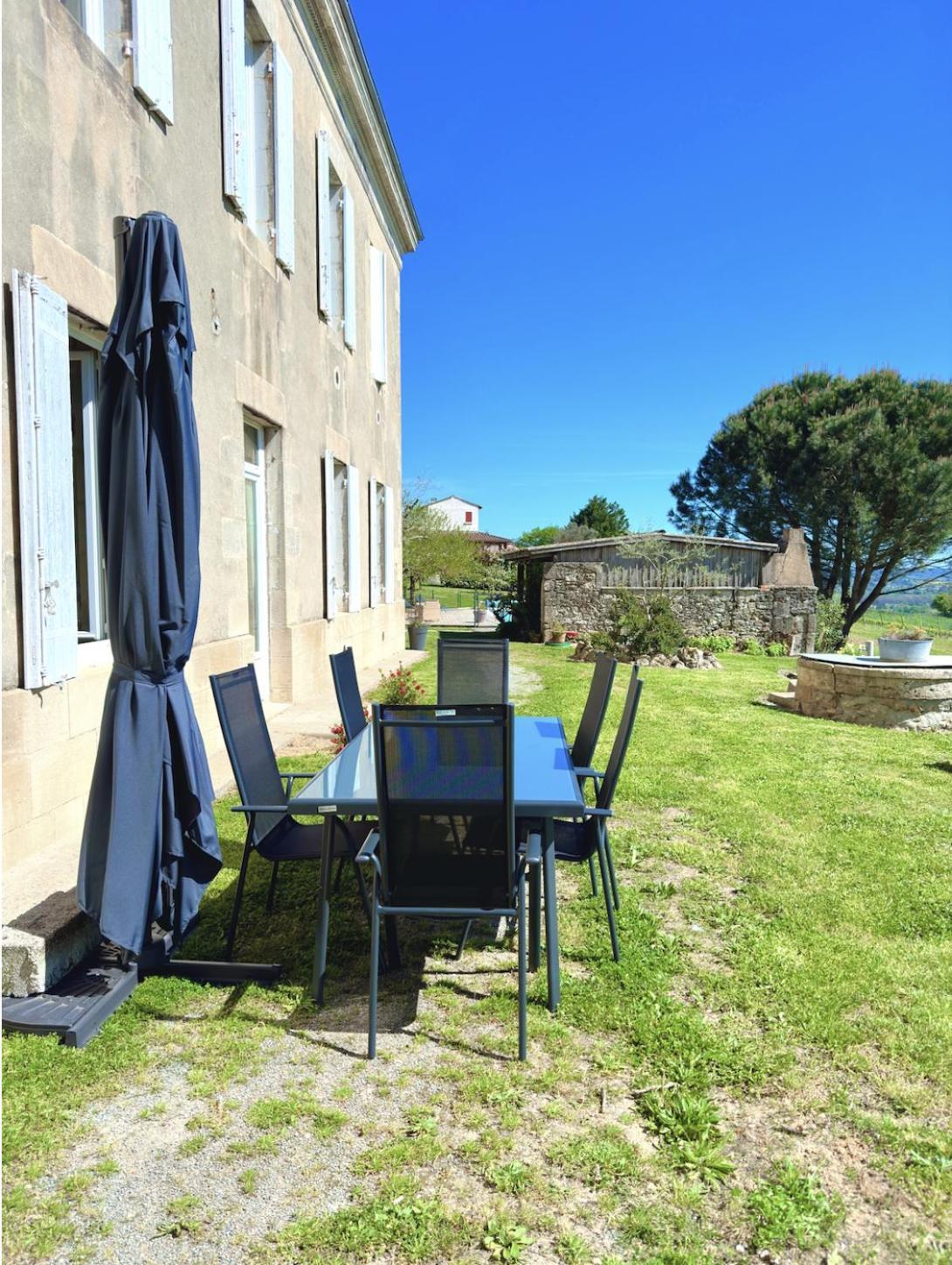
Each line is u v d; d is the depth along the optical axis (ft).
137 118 13.71
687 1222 5.34
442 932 10.16
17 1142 5.99
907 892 11.32
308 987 8.69
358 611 32.78
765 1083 6.93
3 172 9.86
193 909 8.73
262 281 20.88
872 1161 5.97
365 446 34.68
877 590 76.23
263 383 20.88
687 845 13.41
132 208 13.50
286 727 20.95
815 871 12.16
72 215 11.56
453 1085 6.88
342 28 26.30
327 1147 6.05
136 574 7.99
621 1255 5.07
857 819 15.02
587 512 154.92
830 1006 8.16
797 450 73.67
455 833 7.56
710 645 57.52
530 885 9.25
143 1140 6.11
